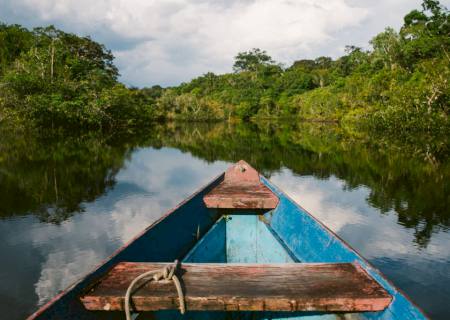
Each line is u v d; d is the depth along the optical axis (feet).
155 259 12.34
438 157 50.98
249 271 9.45
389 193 32.53
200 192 18.99
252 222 18.63
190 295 8.25
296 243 14.64
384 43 147.54
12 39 138.51
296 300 8.16
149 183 37.11
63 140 72.43
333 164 49.14
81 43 155.22
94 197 31.01
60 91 90.17
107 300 8.23
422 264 17.89
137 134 99.50
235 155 60.08
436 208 27.76
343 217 25.85
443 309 13.91
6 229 22.80
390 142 71.46
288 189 34.86
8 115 83.15
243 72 311.68
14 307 14.10
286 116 210.18
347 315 9.25
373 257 18.83
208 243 14.92
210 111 204.03
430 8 137.08
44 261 18.21
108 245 20.38
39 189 33.37
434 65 91.04
